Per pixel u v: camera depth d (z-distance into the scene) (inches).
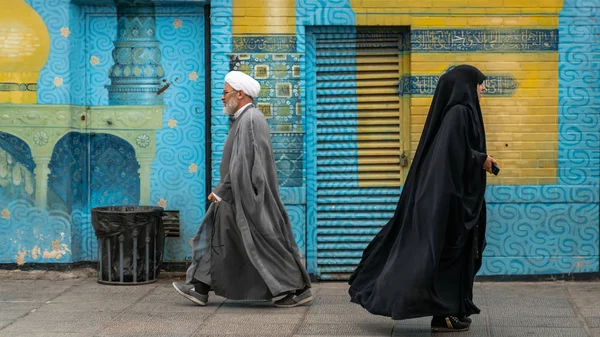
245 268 289.0
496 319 275.7
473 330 262.2
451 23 327.3
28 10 335.6
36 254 339.3
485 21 327.3
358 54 335.3
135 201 346.0
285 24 330.0
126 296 309.6
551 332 259.4
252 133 287.6
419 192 252.4
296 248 295.4
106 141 345.4
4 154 337.4
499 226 330.3
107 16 343.9
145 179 345.4
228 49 331.0
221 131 332.2
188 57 343.3
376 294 250.5
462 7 327.0
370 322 273.4
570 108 328.8
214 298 308.0
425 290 243.0
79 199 344.8
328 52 335.3
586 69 328.2
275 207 291.0
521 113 328.8
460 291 251.9
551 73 328.2
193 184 344.2
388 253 262.7
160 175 344.8
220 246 287.9
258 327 266.1
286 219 295.1
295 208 332.5
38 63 335.9
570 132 329.1
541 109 328.8
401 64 334.3
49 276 336.2
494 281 331.6
